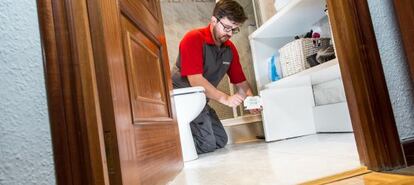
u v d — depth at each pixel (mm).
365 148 802
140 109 799
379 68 827
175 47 2797
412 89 866
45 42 539
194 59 1971
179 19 2857
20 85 530
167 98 1127
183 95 1654
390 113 812
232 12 1920
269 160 1193
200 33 2066
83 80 548
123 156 619
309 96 2281
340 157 1009
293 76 1900
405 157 796
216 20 2008
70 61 546
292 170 904
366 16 844
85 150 532
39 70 542
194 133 2006
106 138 601
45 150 525
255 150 1684
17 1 552
